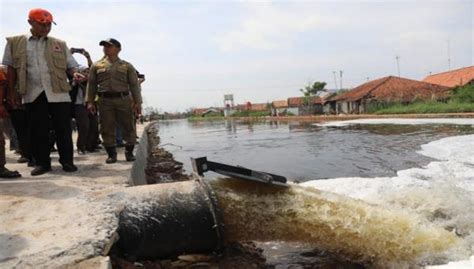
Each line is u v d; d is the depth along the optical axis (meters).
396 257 4.29
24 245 3.45
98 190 5.17
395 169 10.46
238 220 4.57
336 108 65.62
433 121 29.36
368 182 8.48
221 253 4.50
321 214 4.52
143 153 12.73
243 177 4.54
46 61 6.26
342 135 22.66
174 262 4.21
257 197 4.68
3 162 6.20
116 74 7.77
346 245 4.50
